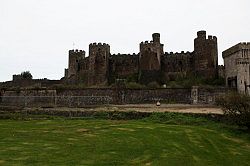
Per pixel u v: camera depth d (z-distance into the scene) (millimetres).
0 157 25203
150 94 70375
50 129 39250
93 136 34938
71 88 71125
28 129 39031
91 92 70750
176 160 25938
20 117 49719
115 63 98062
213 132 39688
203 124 44906
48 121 46562
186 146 31547
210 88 68375
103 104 68750
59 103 69500
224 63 79562
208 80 84500
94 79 93812
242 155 29828
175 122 45875
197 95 68375
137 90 70688
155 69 91750
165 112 50094
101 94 70562
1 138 33031
